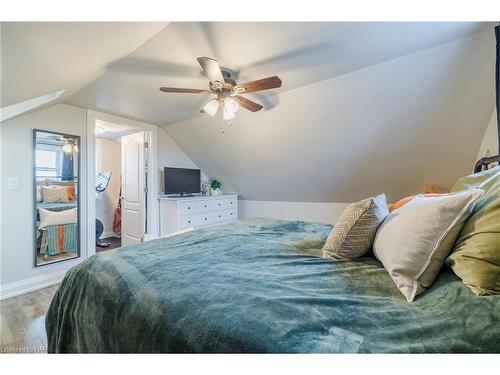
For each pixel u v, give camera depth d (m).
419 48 1.84
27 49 1.19
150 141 3.83
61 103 2.78
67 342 1.10
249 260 1.22
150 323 0.78
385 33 1.64
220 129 3.54
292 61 1.98
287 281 0.96
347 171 3.29
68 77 1.83
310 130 2.96
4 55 1.16
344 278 0.99
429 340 0.58
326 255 1.28
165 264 1.13
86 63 1.68
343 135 2.84
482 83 1.95
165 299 0.83
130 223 4.11
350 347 0.59
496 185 0.88
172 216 3.69
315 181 3.69
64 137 2.84
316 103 2.62
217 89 1.97
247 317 0.70
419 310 0.71
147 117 3.44
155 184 3.87
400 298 0.82
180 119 3.54
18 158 2.47
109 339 0.89
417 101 2.23
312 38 1.67
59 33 1.18
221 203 4.29
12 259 2.44
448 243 0.85
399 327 0.64
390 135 2.62
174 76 2.18
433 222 0.87
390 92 2.25
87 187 3.04
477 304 0.65
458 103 2.13
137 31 1.45
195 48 1.76
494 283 0.68
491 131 2.14
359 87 2.30
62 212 2.83
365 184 3.38
